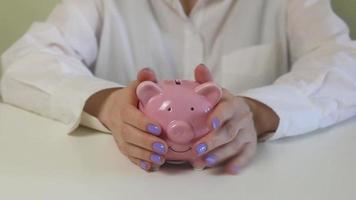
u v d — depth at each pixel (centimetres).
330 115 73
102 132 71
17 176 56
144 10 104
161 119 54
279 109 68
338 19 97
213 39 104
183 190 52
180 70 106
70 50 98
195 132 53
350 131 72
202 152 53
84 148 65
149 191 52
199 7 101
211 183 54
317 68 80
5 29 144
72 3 103
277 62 105
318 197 50
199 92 55
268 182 54
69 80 79
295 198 50
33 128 73
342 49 86
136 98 57
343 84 76
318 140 68
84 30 103
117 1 106
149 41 105
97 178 55
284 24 104
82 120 72
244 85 105
